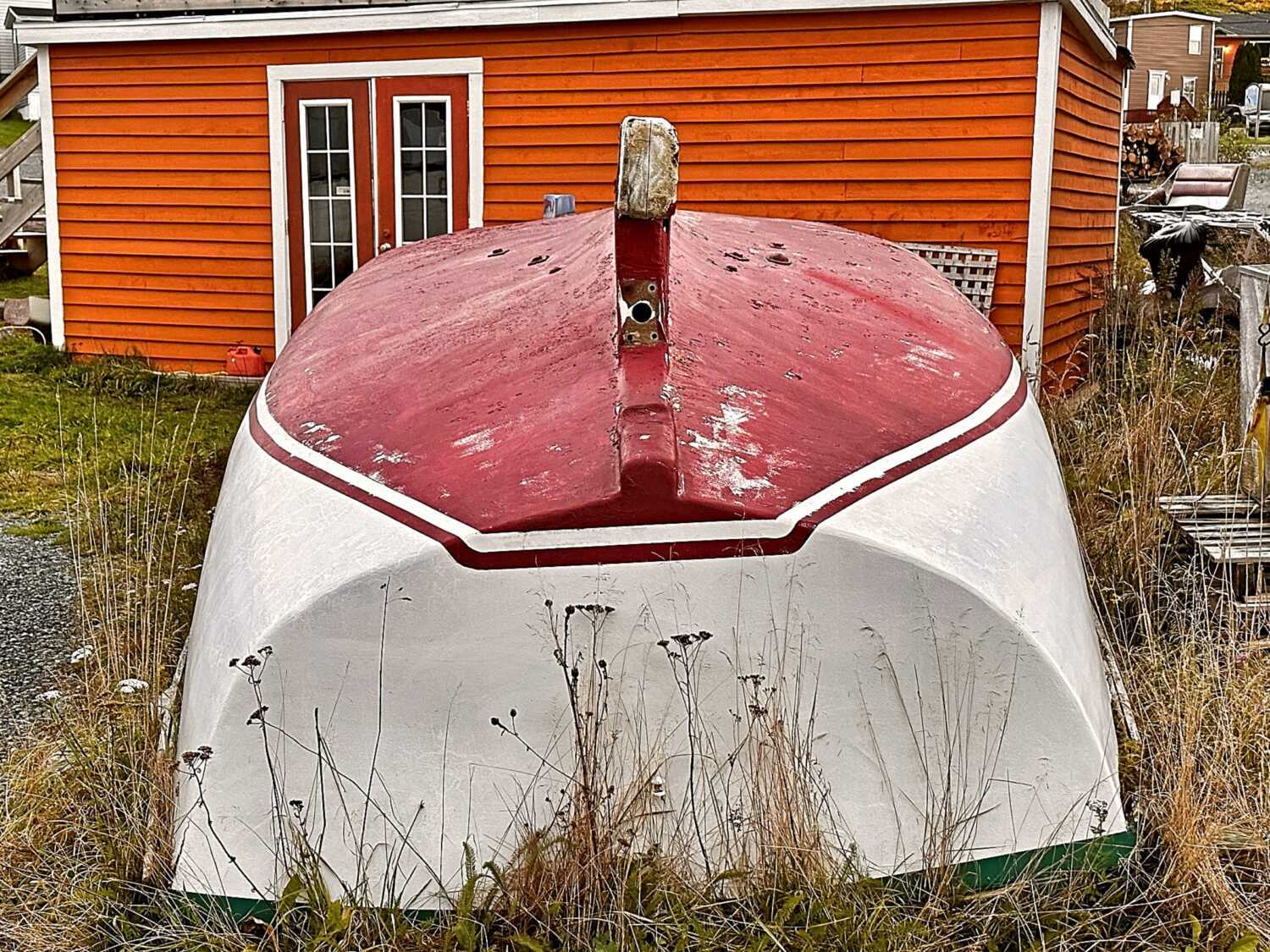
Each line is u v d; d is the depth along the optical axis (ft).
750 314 9.84
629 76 26.04
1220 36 143.54
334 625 7.25
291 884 7.32
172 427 25.16
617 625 7.20
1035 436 10.04
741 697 7.31
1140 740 9.08
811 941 6.98
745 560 7.14
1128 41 114.93
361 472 8.13
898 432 8.48
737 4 24.71
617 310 7.73
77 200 31.14
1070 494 15.14
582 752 7.15
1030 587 7.74
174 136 29.91
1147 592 12.60
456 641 7.24
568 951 7.15
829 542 7.14
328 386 9.86
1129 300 27.66
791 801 7.35
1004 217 24.03
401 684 7.32
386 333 10.80
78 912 7.99
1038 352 23.49
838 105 24.80
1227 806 8.54
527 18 26.11
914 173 24.49
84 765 9.40
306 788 7.44
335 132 28.55
